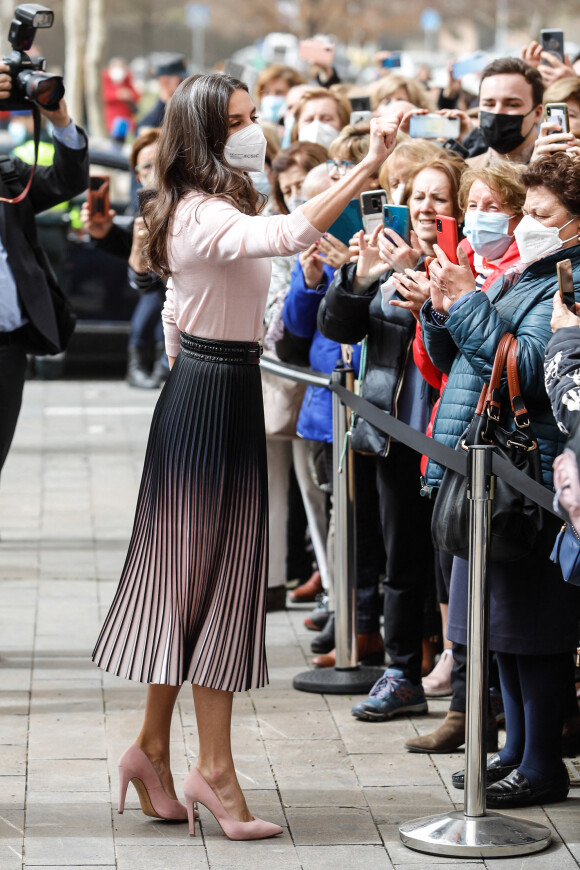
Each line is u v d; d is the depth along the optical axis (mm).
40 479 14055
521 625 6508
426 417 7734
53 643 9258
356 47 57094
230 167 6184
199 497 6309
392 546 7910
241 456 6348
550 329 6242
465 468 6379
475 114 10539
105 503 13172
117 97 36438
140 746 6570
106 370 20766
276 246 5879
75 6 36969
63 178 8656
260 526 6422
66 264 19281
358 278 7527
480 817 6348
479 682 6258
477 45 78062
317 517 9789
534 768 6742
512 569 6496
